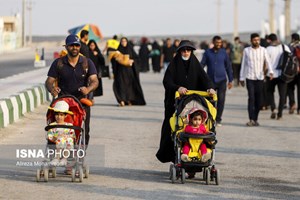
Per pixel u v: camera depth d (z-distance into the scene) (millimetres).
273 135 31156
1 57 119250
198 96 20672
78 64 21312
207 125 20594
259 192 19438
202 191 19422
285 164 23969
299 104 40188
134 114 38844
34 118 35188
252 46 34500
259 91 34406
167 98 21844
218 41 33906
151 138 29406
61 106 19938
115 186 19953
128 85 43719
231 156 25422
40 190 19266
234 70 62969
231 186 20203
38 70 72562
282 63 37250
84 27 53688
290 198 18766
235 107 44469
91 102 21234
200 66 21844
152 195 18812
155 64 93750
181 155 19891
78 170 20641
